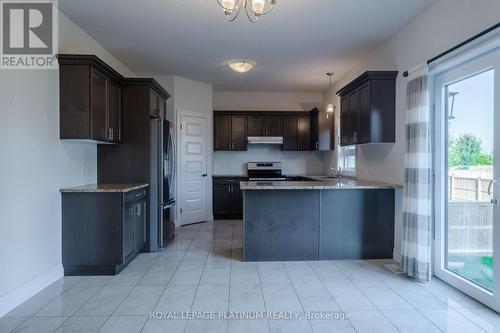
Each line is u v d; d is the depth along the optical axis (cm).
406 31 339
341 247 365
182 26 346
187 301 257
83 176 356
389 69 378
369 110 360
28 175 262
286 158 686
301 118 656
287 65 485
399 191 354
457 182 281
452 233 291
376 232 367
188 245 429
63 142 314
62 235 314
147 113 393
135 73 529
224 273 321
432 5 294
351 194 364
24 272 258
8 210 240
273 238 361
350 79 508
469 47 245
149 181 395
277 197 360
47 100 288
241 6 296
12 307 243
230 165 680
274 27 348
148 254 388
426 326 219
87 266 317
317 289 280
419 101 296
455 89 282
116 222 318
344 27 346
